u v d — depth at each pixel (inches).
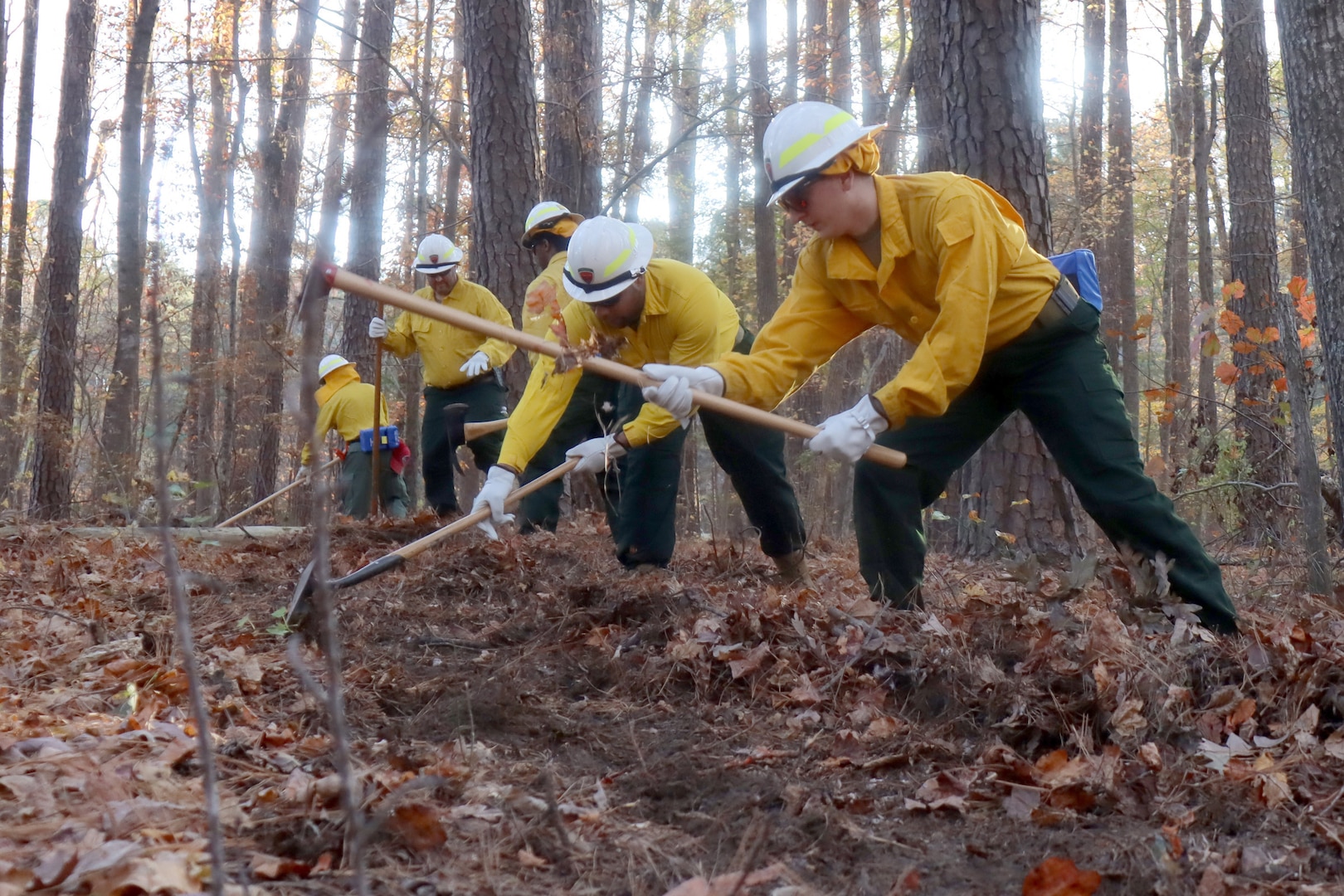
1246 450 334.6
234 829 87.7
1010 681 123.0
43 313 654.5
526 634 169.6
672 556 225.6
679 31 738.8
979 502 261.9
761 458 191.3
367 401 356.5
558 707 133.9
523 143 408.2
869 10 723.4
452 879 82.6
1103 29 808.3
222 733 113.9
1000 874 87.6
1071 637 132.6
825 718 127.3
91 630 155.6
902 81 653.3
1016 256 139.2
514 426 180.1
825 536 307.6
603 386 261.0
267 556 246.2
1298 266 650.2
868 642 139.0
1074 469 145.4
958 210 133.8
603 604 177.6
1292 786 101.3
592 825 94.5
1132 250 802.8
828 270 142.2
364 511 354.9
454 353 315.3
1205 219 669.3
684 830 97.0
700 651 143.6
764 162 137.9
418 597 195.9
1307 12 175.8
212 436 578.9
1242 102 497.0
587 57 488.4
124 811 86.0
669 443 205.9
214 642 157.5
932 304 141.5
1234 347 275.1
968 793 102.7
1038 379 144.7
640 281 182.7
